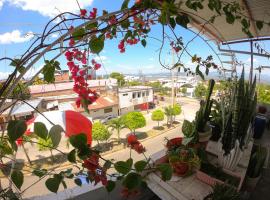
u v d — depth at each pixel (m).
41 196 1.27
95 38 0.64
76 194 1.26
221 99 1.76
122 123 12.62
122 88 23.28
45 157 9.09
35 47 0.60
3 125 0.60
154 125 17.14
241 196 1.42
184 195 1.26
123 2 0.70
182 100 26.50
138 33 0.89
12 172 0.65
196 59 1.11
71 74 0.71
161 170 0.72
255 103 1.58
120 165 0.66
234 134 1.54
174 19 0.79
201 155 1.59
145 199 1.42
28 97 0.65
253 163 1.65
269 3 1.59
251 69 1.91
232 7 1.05
